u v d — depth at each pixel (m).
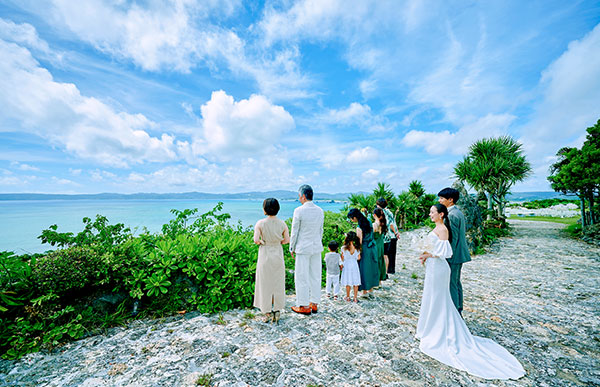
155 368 2.75
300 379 2.58
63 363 2.83
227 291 4.34
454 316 3.21
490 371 2.71
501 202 17.59
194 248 4.54
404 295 5.29
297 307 4.27
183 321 3.88
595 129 12.43
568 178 13.24
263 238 3.84
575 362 2.92
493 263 8.18
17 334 3.08
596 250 10.04
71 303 3.59
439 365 2.84
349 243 4.86
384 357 3.00
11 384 2.48
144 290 4.10
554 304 4.79
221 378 2.59
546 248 10.58
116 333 3.50
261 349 3.14
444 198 3.79
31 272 3.36
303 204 4.21
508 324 3.93
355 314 4.26
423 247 3.33
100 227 4.71
